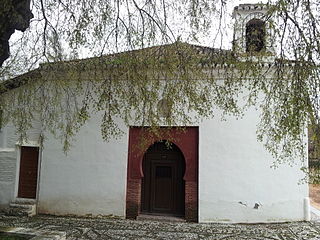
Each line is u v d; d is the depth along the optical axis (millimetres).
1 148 11977
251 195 10031
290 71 5477
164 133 9789
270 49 5859
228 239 8227
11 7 5195
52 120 10414
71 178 11070
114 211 10641
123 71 6727
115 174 10805
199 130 10477
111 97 6836
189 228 9422
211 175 10250
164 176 11414
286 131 5336
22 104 10117
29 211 10930
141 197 11359
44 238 6465
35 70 8641
